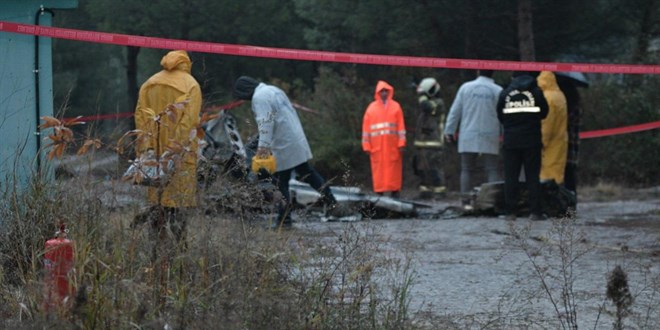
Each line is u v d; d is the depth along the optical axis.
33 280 7.73
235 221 7.93
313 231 9.44
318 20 37.75
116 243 7.75
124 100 44.91
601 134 26.75
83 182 8.40
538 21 34.91
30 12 12.18
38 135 11.83
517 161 19.73
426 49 36.47
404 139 25.36
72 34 12.51
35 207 9.04
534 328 8.87
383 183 25.45
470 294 10.65
